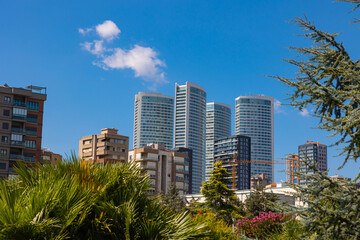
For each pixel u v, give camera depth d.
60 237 5.03
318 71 7.30
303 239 6.34
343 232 6.04
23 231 4.86
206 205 40.91
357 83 6.67
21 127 87.50
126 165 6.73
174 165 137.62
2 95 85.75
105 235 5.64
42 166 6.42
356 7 7.01
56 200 5.21
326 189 6.22
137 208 6.28
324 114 7.09
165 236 5.96
